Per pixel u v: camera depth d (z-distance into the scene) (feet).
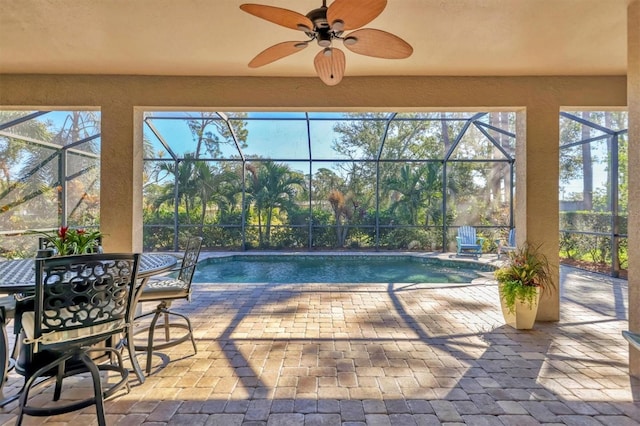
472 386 7.73
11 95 11.82
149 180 30.32
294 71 11.91
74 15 8.30
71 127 23.32
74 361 7.58
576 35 9.34
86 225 23.80
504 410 6.82
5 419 6.68
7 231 18.88
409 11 8.18
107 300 6.58
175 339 10.41
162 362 8.96
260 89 12.28
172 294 9.07
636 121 7.99
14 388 7.86
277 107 12.39
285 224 31.96
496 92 12.16
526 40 9.62
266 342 10.26
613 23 8.73
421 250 31.50
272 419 6.57
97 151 24.98
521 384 7.82
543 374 8.27
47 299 5.98
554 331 11.09
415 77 12.23
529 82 12.12
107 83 12.01
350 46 7.24
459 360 9.04
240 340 10.41
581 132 24.26
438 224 31.27
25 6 7.91
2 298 8.41
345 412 6.77
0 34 9.19
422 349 9.73
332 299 14.97
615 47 10.03
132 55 10.57
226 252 30.76
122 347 9.07
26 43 9.72
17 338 8.07
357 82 12.29
